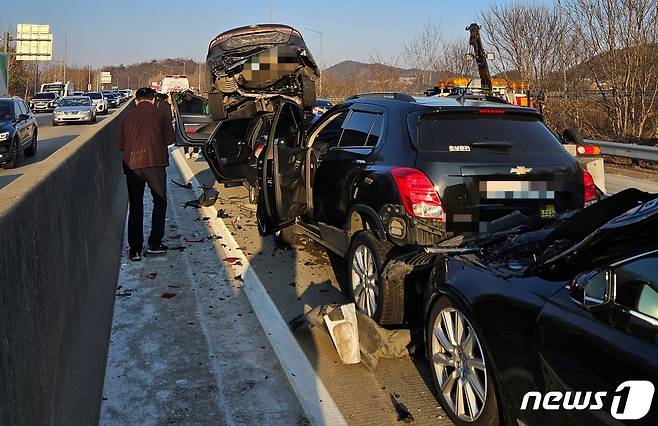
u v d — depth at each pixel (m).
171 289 5.59
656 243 2.53
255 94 10.88
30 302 2.28
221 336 4.52
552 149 4.81
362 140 5.38
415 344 4.15
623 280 2.40
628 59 17.72
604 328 2.40
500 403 2.98
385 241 4.65
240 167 10.03
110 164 8.71
